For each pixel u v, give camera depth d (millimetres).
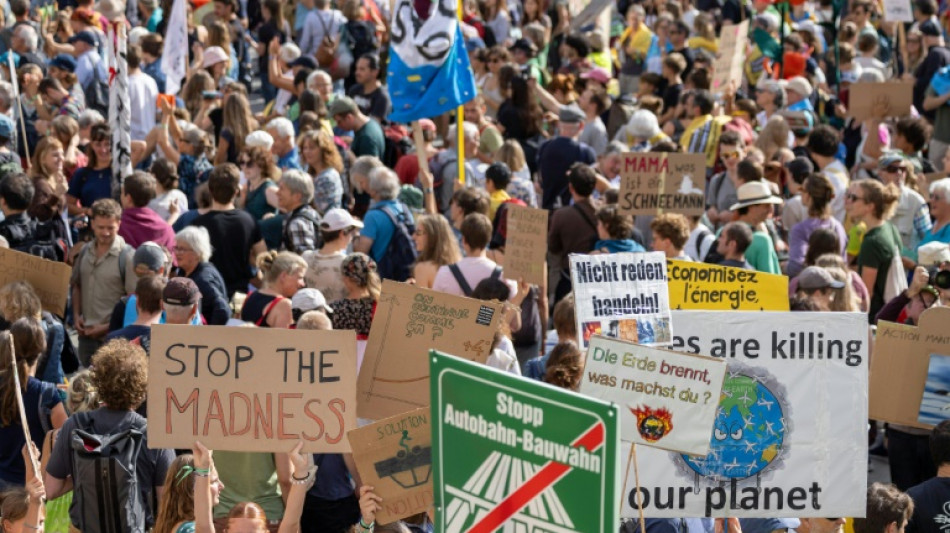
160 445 12789
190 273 20281
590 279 15523
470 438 8781
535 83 34406
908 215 25969
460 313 14281
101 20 37938
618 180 29609
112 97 26188
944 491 14977
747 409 13672
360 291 18344
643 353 12281
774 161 30156
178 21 34375
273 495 15375
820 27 46625
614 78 48812
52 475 14289
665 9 46031
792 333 13695
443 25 26750
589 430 8266
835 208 27594
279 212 25797
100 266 21562
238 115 29594
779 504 13695
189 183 28047
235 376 12789
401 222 23500
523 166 28188
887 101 31812
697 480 13625
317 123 29812
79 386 15078
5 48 35125
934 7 45594
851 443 13688
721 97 37594
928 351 16172
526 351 21578
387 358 14375
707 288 17422
